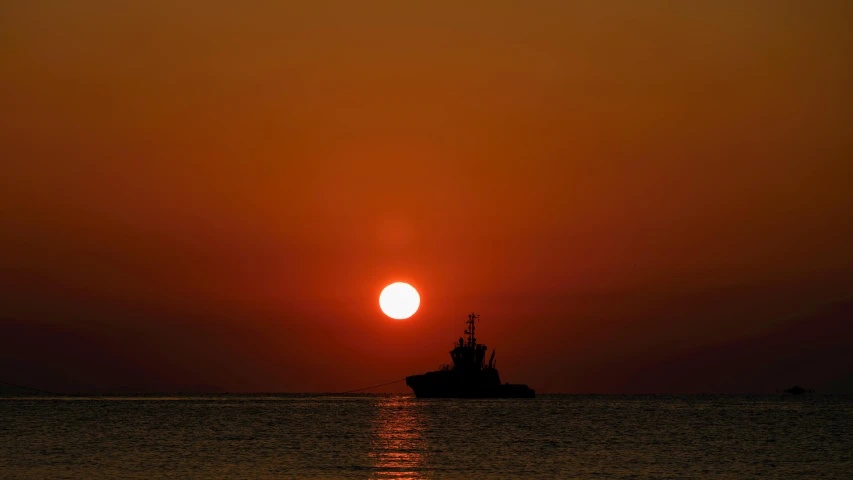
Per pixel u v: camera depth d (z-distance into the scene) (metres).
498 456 184.00
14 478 147.88
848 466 169.75
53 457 179.88
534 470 160.75
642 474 156.38
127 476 150.25
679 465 169.62
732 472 160.00
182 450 195.12
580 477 151.75
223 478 148.12
